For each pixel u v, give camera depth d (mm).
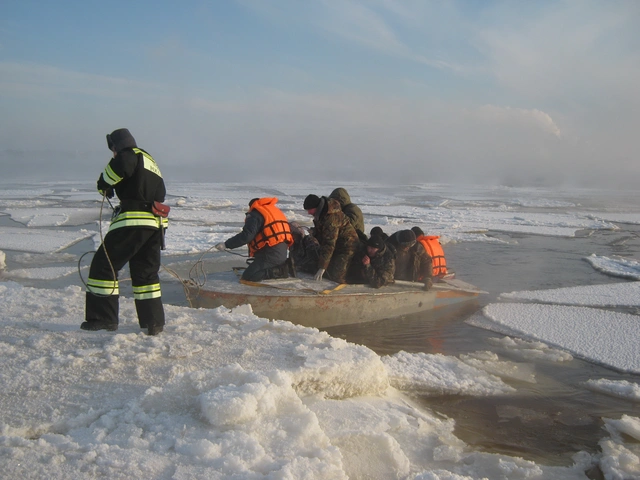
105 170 3963
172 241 12961
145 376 3498
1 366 3559
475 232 16922
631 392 4660
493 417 4121
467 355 5613
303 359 3867
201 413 3053
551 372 5266
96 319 4312
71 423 2930
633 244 15195
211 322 4746
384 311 7020
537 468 3287
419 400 4336
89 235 14047
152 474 2504
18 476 2418
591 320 7062
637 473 3338
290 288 6582
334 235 6953
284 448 2818
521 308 7656
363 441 3191
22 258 10781
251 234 6656
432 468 3180
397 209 25031
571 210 27516
